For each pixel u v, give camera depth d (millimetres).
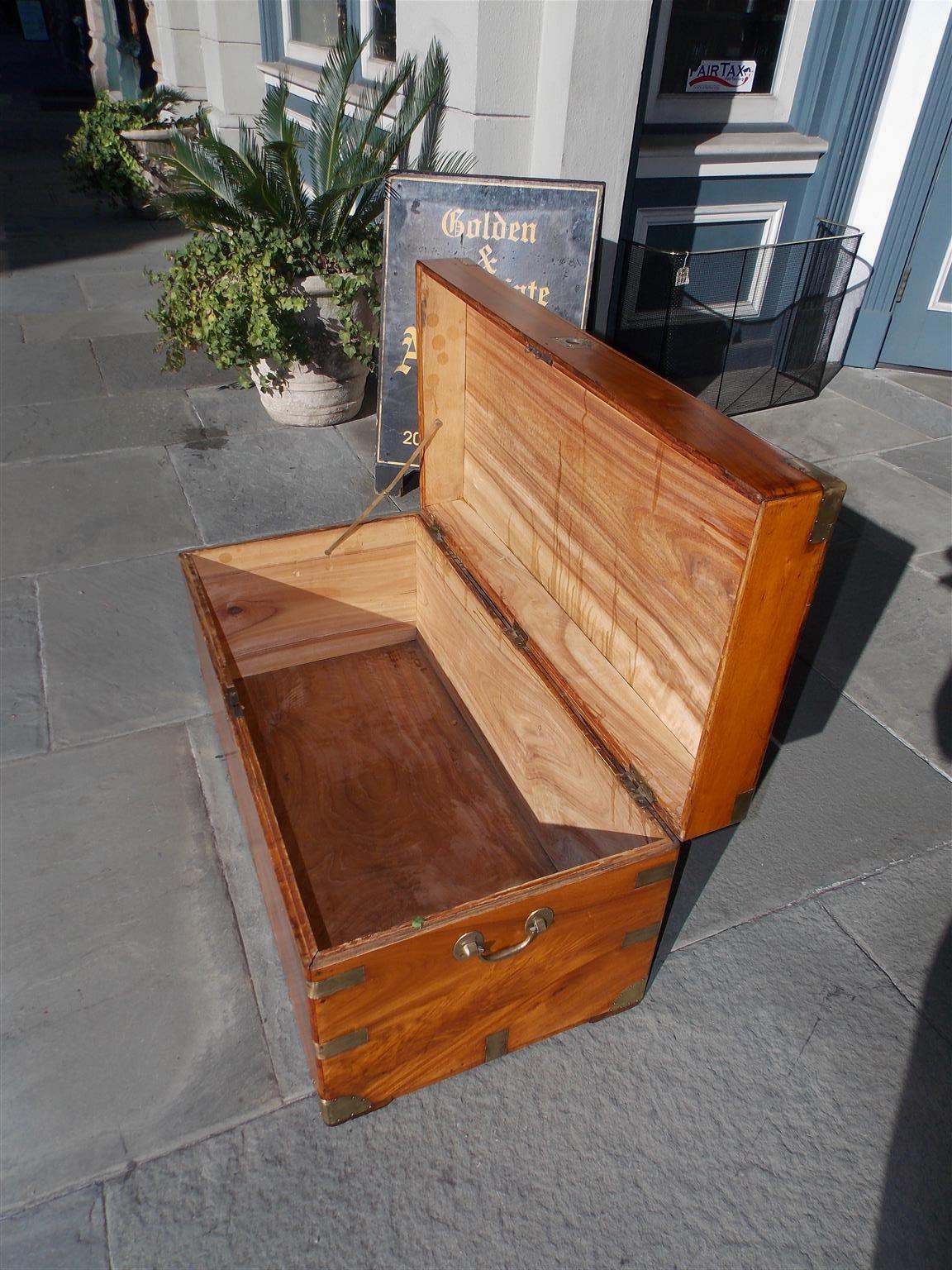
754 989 2146
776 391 5316
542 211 3393
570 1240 1679
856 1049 2027
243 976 2109
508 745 2494
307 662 2961
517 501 2389
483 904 1553
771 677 1519
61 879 2311
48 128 12703
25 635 3162
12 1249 1634
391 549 2811
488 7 3678
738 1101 1917
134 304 6262
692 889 2402
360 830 2408
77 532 3740
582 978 1850
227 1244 1652
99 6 12969
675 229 5055
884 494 4379
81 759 2672
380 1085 1729
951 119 4902
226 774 2641
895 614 3559
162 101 8844
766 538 1308
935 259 5406
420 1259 1643
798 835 2584
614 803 1954
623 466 1794
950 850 2549
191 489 4074
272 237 4090
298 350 4176
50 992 2053
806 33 4832
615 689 2031
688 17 4539
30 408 4730
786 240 5430
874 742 2938
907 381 5652
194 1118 1843
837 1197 1762
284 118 4531
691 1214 1726
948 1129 1890
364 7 5383
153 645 3141
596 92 3797
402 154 4562
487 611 2434
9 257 7258
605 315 4449
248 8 7535
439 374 2494
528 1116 1870
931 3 4633
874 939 2285
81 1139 1798
